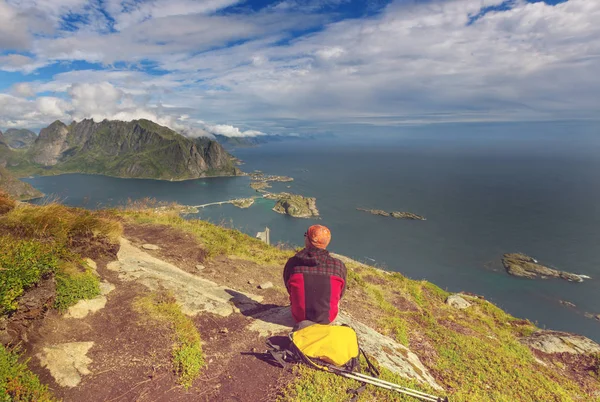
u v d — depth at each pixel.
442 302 14.02
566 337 11.82
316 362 4.56
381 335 7.39
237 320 5.86
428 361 7.56
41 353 4.12
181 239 10.48
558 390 7.59
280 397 4.01
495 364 8.16
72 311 4.98
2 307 4.13
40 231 6.23
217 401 3.88
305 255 5.04
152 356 4.47
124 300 5.66
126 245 8.86
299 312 5.02
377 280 14.08
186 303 6.00
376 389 4.55
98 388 3.83
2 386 3.35
